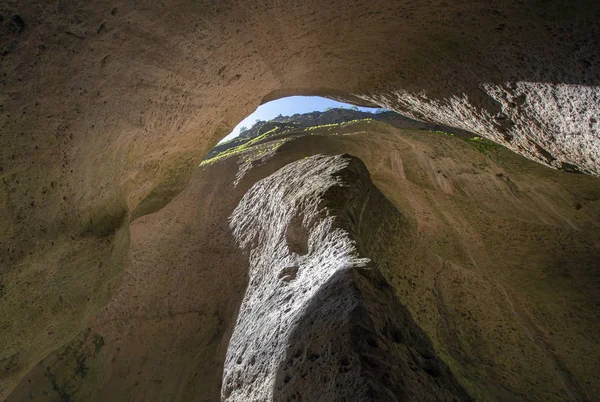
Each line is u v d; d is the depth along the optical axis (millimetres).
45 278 2312
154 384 4539
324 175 4074
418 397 1681
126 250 3320
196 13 2324
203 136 4359
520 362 3730
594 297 4527
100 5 1855
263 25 2803
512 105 3369
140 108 2686
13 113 1802
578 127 2904
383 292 2389
